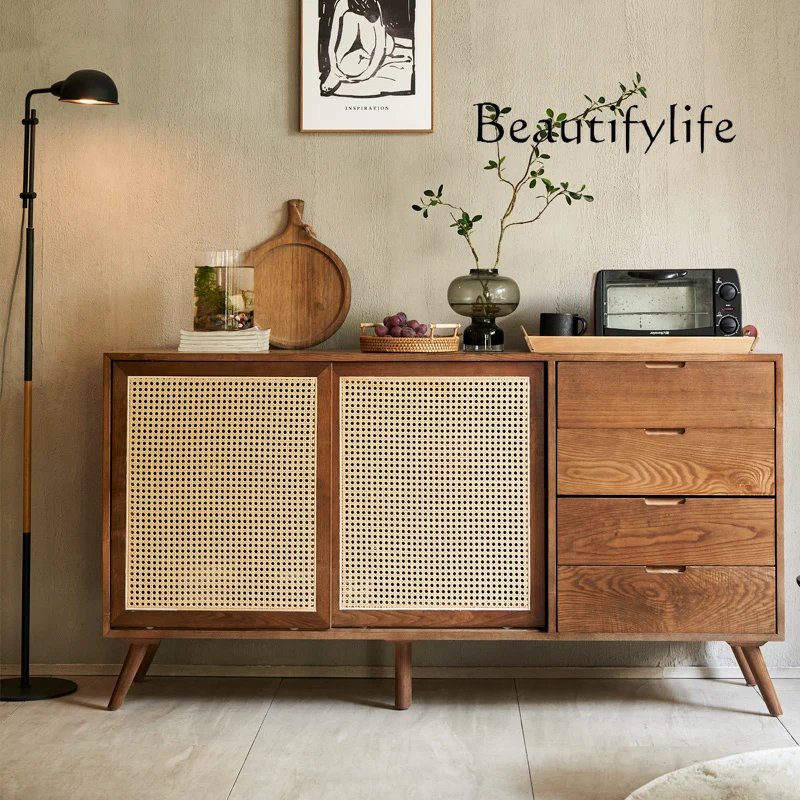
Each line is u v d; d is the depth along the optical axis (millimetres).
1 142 2830
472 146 2814
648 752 2289
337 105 2805
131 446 2441
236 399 2426
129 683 2557
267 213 2834
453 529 2439
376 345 2486
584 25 2795
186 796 2057
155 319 2846
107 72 2820
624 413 2410
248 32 2814
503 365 2418
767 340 2805
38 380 2848
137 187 2830
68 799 2037
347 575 2449
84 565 2859
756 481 2414
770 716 2510
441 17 2805
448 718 2506
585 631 2428
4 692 2678
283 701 2635
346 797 2057
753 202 2793
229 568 2449
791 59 2771
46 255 2834
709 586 2424
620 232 2814
